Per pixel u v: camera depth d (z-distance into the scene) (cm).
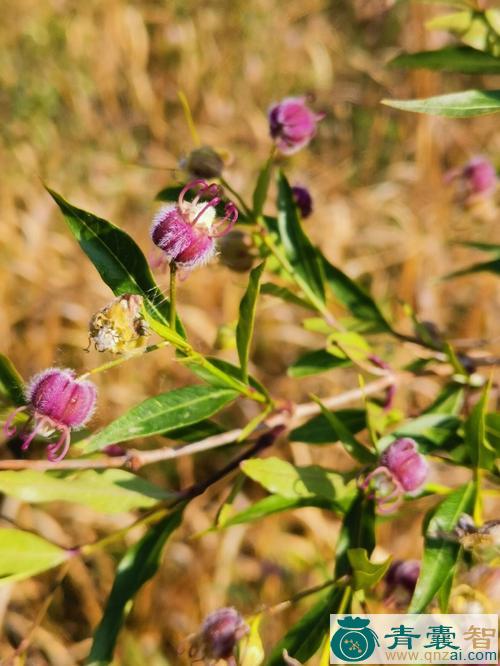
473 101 35
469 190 51
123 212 92
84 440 36
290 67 105
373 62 100
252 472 36
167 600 66
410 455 36
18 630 65
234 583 67
